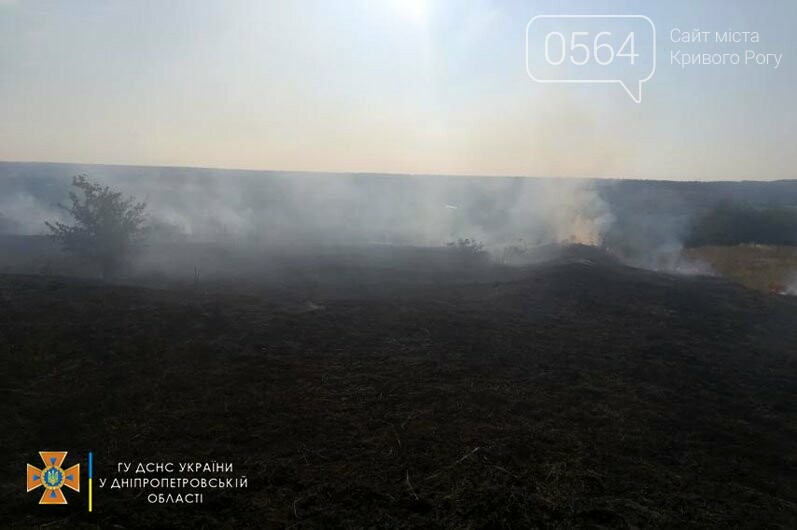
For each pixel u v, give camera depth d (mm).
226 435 5898
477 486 4938
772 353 9734
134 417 6254
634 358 8930
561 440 5961
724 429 6527
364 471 5219
